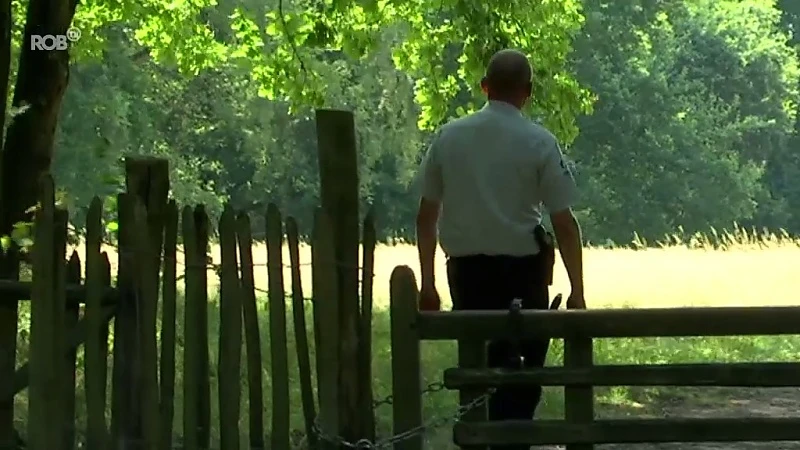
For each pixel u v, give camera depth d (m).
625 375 17.34
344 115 17.70
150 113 114.50
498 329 17.33
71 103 94.19
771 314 16.92
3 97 27.03
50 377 18.56
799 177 187.12
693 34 180.00
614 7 164.38
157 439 18.36
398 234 149.12
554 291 57.94
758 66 180.75
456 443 17.62
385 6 52.69
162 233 18.42
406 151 130.75
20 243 20.89
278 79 56.19
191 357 18.23
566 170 19.00
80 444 22.66
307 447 18.09
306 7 58.75
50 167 34.66
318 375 17.81
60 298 18.56
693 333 17.05
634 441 17.66
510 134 19.03
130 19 55.88
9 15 26.80
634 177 164.00
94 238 18.39
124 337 18.38
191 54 58.09
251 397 18.25
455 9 49.19
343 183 17.75
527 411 19.14
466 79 49.25
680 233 164.88
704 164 166.25
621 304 56.34
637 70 165.00
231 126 131.38
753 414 31.81
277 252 18.00
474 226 19.08
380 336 42.72
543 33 49.47
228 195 143.25
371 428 17.91
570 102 48.88
